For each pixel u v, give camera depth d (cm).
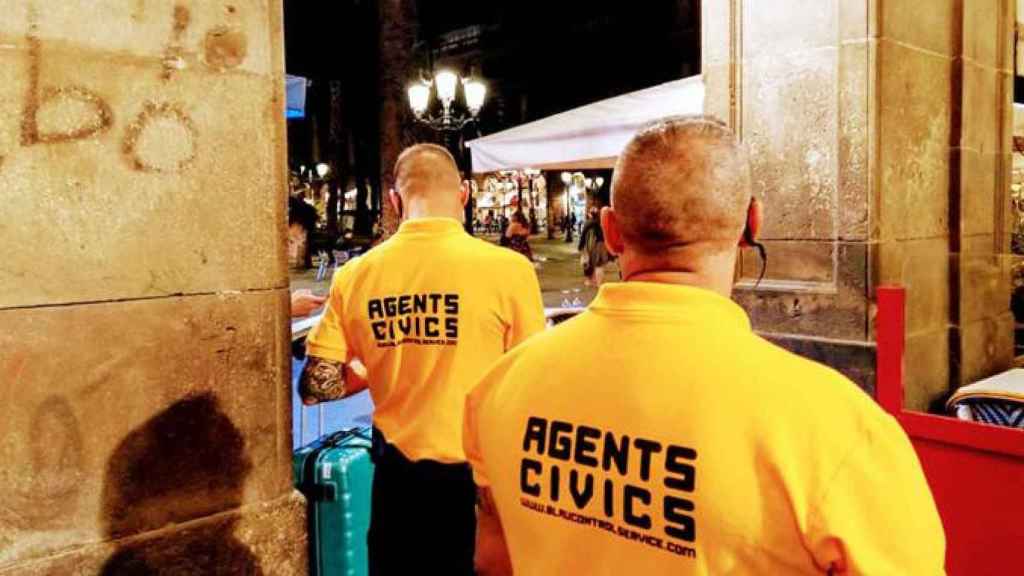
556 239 4331
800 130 414
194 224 195
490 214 4866
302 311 275
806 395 96
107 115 180
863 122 391
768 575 95
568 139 523
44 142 172
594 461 106
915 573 91
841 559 92
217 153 198
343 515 276
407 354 238
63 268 176
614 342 109
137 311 186
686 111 463
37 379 173
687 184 106
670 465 99
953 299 459
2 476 170
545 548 111
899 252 409
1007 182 505
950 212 457
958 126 451
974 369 472
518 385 119
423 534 236
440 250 239
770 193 427
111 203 182
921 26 421
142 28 185
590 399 108
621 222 112
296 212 562
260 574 208
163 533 191
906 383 412
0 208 167
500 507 119
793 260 422
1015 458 210
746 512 94
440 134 1362
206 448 198
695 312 105
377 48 1402
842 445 93
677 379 102
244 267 204
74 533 179
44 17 172
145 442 188
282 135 211
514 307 236
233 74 200
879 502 91
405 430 238
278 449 212
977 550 219
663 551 99
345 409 671
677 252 108
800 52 411
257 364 207
